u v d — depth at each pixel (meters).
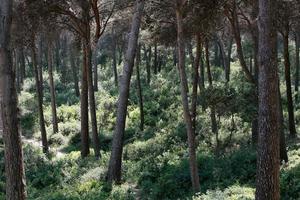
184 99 14.86
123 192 14.95
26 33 21.56
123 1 21.20
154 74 45.94
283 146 18.38
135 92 39.22
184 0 15.12
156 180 17.69
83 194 14.58
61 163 20.27
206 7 17.06
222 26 21.64
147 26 20.06
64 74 49.94
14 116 9.88
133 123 32.25
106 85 46.00
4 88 9.80
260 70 9.97
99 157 22.12
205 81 39.69
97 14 21.20
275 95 9.92
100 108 36.16
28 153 21.16
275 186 9.94
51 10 20.28
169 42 21.59
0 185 16.27
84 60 22.75
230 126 26.03
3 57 9.76
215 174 16.70
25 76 51.00
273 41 9.90
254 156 17.70
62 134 31.89
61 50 61.22
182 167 17.91
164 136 26.80
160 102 35.56
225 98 20.30
